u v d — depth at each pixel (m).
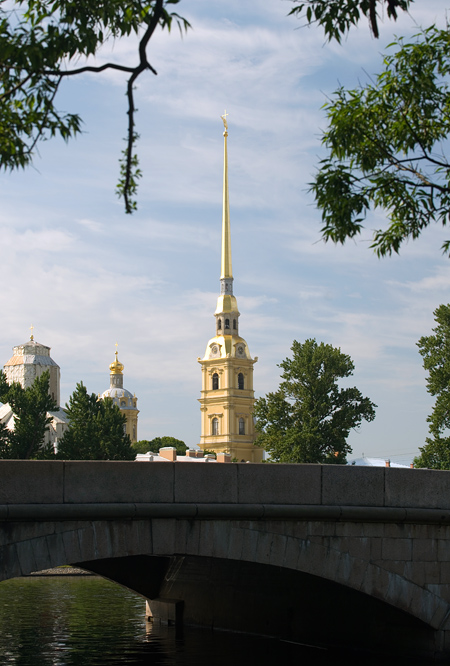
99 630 24.77
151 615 27.30
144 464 16.06
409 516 17.72
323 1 11.23
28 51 10.23
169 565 25.39
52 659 19.48
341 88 13.43
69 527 15.34
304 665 17.84
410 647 18.30
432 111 13.35
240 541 16.62
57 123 11.03
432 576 17.98
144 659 19.33
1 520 14.78
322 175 12.89
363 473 17.67
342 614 19.97
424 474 18.20
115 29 10.77
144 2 10.40
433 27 13.01
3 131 10.95
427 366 64.88
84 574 54.34
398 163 13.16
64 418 129.62
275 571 20.80
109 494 15.73
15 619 28.20
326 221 12.98
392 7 10.67
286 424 81.19
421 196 13.33
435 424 63.25
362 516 17.38
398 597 17.67
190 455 148.25
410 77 13.16
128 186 10.66
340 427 78.69
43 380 89.38
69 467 15.50
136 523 15.85
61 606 33.09
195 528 16.31
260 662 18.58
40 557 15.05
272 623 22.05
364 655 19.19
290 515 16.86
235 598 23.34
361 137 13.11
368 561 17.55
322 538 17.27
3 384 114.88
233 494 16.66
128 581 25.72
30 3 10.97
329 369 80.50
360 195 12.86
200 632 23.78
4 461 15.06
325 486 17.34
